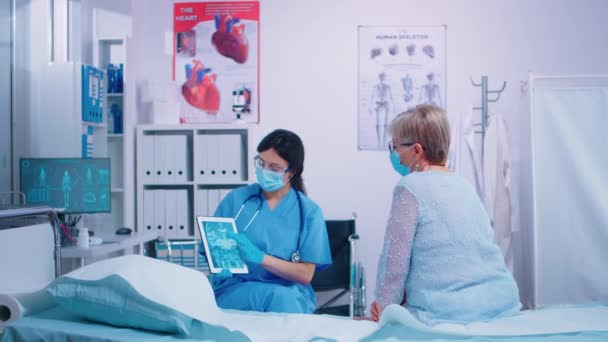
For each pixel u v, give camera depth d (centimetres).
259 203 228
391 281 150
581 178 304
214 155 353
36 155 324
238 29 377
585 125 306
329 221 328
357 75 371
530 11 362
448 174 157
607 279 302
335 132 372
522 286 352
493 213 335
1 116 316
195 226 353
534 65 362
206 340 133
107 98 362
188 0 380
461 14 365
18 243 185
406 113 164
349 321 157
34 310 154
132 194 361
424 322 143
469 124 339
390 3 369
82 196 300
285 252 221
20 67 324
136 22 373
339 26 371
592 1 359
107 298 138
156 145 356
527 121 317
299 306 204
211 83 379
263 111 376
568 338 126
